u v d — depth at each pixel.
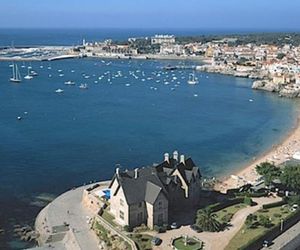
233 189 147.12
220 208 127.69
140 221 115.81
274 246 108.38
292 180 138.62
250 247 105.69
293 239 112.38
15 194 149.25
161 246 105.44
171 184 124.25
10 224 126.50
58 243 114.19
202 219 113.69
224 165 191.25
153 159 197.25
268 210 126.50
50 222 121.44
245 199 131.50
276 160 193.50
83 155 197.50
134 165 188.12
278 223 116.75
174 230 113.81
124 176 120.44
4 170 172.75
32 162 184.25
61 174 171.62
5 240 117.12
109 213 122.31
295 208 127.25
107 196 131.75
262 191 142.12
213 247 105.06
